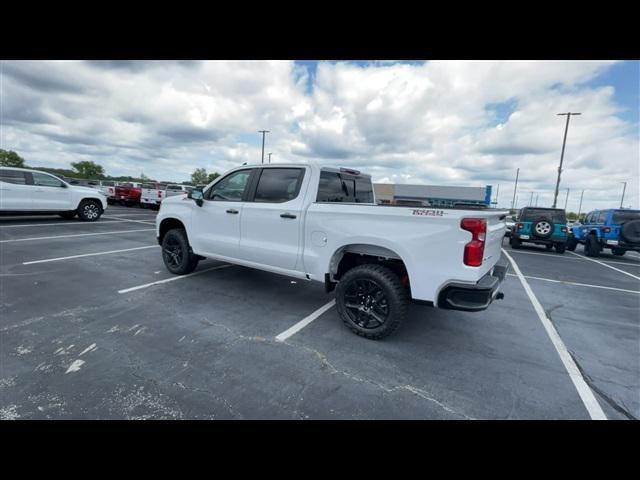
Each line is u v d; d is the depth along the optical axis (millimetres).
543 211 12523
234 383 2641
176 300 4457
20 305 4094
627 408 2527
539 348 3543
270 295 4816
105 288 4848
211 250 4934
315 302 4602
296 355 3129
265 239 4242
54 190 11523
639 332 4133
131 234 10164
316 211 3771
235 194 4648
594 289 6410
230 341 3359
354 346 3371
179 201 5355
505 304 5121
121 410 2273
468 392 2664
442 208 3148
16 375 2619
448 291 3092
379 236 3359
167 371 2768
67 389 2469
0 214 10391
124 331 3484
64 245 8016
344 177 4547
